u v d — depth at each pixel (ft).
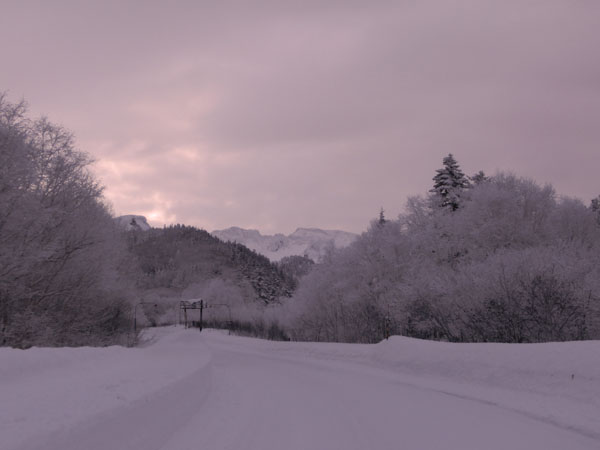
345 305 124.26
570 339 64.18
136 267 123.85
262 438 24.40
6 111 62.34
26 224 63.05
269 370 68.18
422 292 93.15
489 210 105.91
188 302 352.28
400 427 27.71
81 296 81.56
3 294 63.26
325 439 24.62
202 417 29.60
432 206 122.31
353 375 57.98
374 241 123.34
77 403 19.36
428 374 50.47
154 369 36.11
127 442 19.31
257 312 292.20
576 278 66.59
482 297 75.10
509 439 24.29
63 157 73.97
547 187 110.63
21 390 22.98
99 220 85.46
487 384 40.40
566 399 31.35
